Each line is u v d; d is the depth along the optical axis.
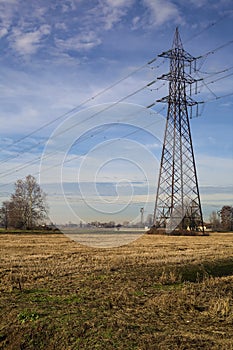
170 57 47.22
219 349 8.42
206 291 14.36
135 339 9.18
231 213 88.19
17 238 49.12
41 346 9.78
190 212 53.50
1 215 75.94
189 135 50.00
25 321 10.98
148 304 12.27
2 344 10.25
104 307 11.95
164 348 8.53
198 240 44.31
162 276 16.53
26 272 18.16
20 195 74.56
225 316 11.13
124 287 14.77
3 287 14.95
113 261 21.81
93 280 16.16
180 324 10.35
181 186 51.12
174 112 48.22
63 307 12.05
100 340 9.23
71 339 9.58
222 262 22.48
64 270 18.72
